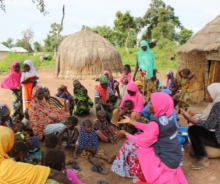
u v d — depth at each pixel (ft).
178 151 11.78
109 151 16.67
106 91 21.63
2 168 8.13
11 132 8.73
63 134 16.24
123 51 123.34
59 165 9.37
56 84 46.60
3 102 30.50
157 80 25.16
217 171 13.98
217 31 27.63
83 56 54.19
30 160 13.21
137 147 12.48
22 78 20.06
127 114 18.20
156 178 11.58
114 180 13.23
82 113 23.93
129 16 124.57
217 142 14.32
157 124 11.53
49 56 98.48
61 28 102.27
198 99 29.55
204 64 28.68
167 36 157.99
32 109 17.53
